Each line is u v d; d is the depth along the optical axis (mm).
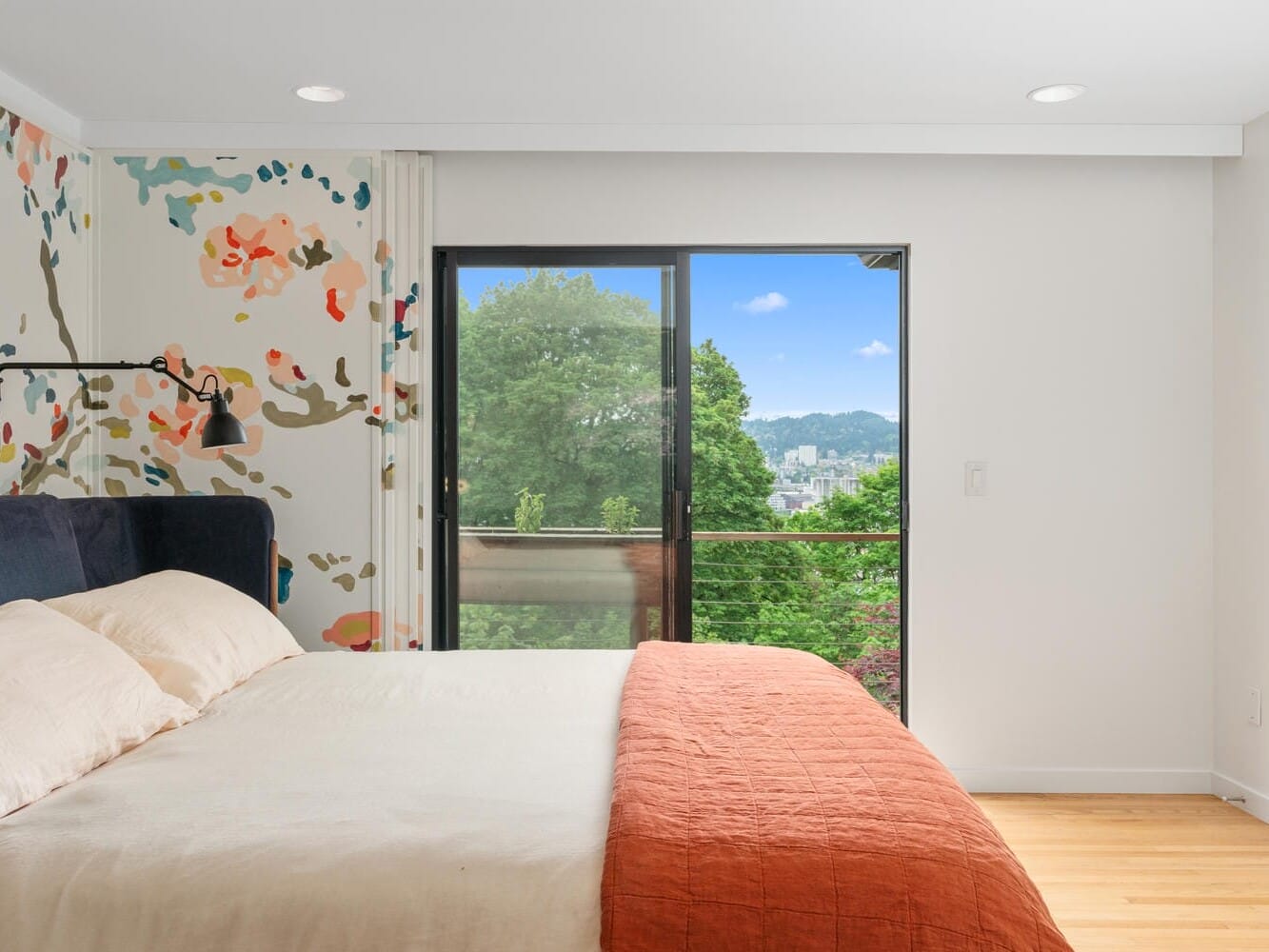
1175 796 3854
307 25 2793
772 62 3057
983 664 3908
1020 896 1495
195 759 1985
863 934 1415
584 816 1665
